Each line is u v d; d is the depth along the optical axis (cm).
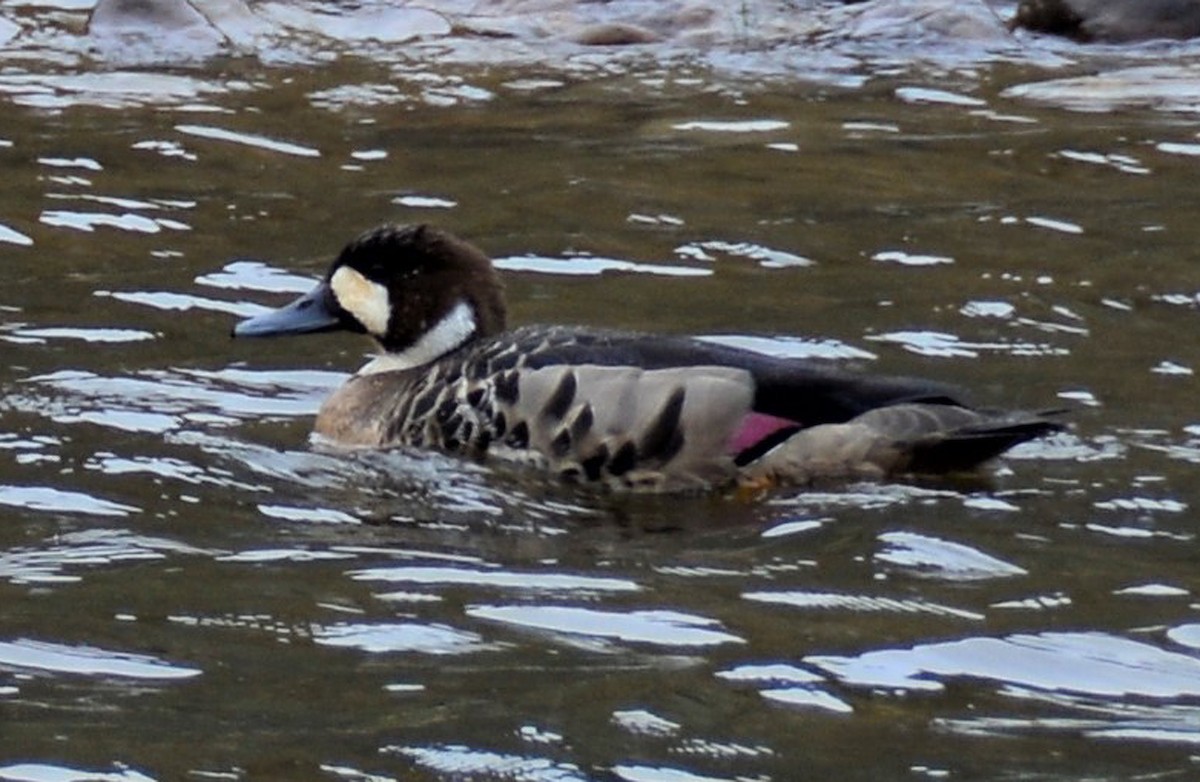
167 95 2162
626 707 1025
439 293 1446
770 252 1752
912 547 1213
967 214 1847
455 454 1341
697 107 2158
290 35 2356
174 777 955
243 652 1085
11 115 2083
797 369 1316
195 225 1808
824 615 1132
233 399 1454
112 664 1069
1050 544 1219
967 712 1025
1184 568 1190
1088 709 1029
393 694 1039
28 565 1186
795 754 983
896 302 1636
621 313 1617
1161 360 1520
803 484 1293
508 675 1060
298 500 1285
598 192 1897
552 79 2252
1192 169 1973
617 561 1202
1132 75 2256
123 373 1489
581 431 1302
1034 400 1441
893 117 2130
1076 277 1697
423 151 2017
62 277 1683
